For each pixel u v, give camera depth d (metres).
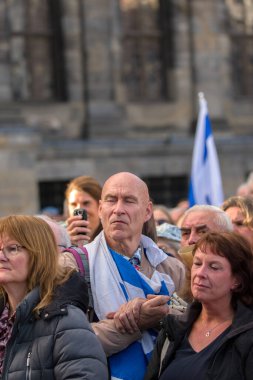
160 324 12.97
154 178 53.53
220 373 11.91
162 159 53.62
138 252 13.91
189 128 54.62
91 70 52.50
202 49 54.78
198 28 54.69
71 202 19.11
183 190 54.25
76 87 52.31
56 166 51.41
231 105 55.47
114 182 13.73
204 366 12.07
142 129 53.66
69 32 52.09
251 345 11.81
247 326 11.98
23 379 11.76
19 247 12.22
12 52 51.47
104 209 13.69
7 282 12.23
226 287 12.41
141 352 13.26
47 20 52.16
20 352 11.84
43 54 52.06
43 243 12.23
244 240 12.62
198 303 12.76
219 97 55.03
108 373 13.12
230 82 55.69
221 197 23.16
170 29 54.47
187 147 53.81
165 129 54.22
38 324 11.89
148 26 54.22
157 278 13.86
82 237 15.61
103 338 13.05
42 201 51.34
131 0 53.72
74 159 51.78
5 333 12.40
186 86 54.66
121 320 13.02
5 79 50.56
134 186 13.67
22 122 49.62
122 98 53.25
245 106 55.78
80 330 11.81
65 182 51.69
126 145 52.69
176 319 12.72
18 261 12.17
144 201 13.74
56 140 51.78
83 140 52.16
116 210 13.54
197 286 12.45
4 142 47.75
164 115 54.16
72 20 52.19
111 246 13.77
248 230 16.34
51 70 52.19
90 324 12.56
